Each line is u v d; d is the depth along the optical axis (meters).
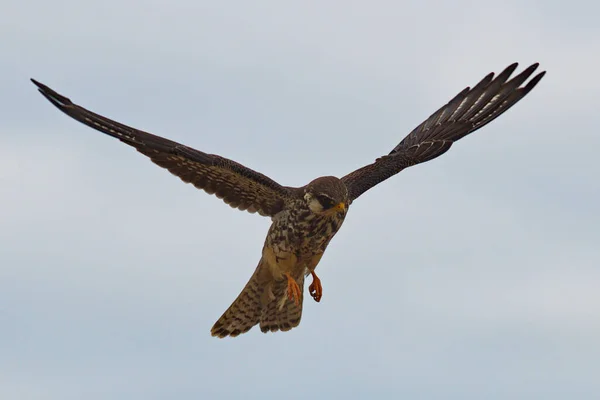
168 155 16.28
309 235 17.20
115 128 15.84
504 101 20.09
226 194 17.06
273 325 18.88
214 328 18.84
